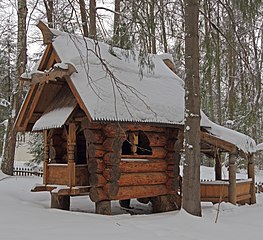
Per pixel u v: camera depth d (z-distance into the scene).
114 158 10.68
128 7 9.30
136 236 7.60
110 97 10.79
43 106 12.25
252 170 15.04
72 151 10.92
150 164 11.91
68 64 10.57
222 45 10.91
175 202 12.38
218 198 13.18
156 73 13.55
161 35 9.86
